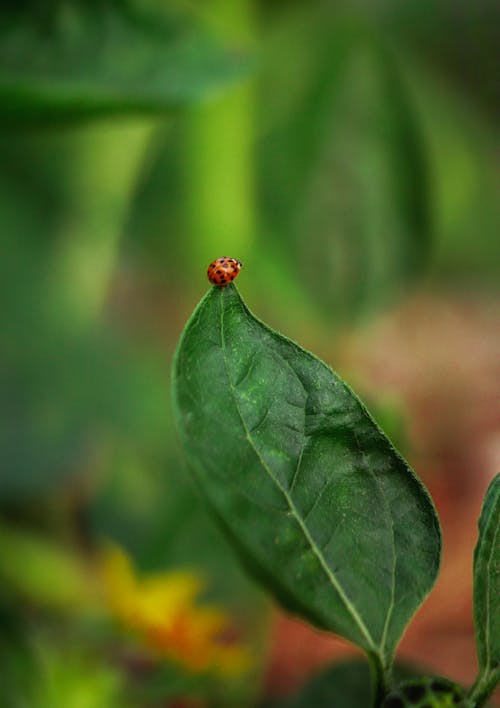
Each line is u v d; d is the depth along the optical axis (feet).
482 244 3.92
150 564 2.23
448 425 3.38
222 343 1.31
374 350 3.52
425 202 3.08
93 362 2.92
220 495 1.30
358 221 3.07
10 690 1.89
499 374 3.59
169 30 1.81
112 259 3.23
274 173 3.06
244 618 2.25
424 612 2.75
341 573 1.32
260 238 3.11
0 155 3.24
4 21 1.80
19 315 3.00
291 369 1.32
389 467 1.33
